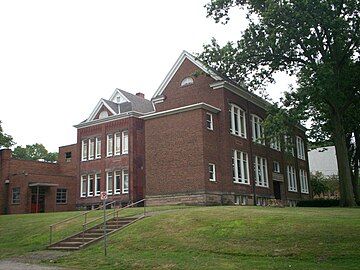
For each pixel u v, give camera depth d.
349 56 29.59
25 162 48.94
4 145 58.25
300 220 18.30
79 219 26.52
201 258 15.57
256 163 39.91
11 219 31.47
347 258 13.78
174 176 33.53
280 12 26.69
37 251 20.30
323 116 35.72
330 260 13.86
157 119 35.44
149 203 34.28
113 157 43.09
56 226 25.28
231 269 13.55
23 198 43.78
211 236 18.02
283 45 27.81
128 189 41.12
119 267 15.24
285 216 19.42
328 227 16.80
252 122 40.44
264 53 29.47
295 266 13.32
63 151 53.66
